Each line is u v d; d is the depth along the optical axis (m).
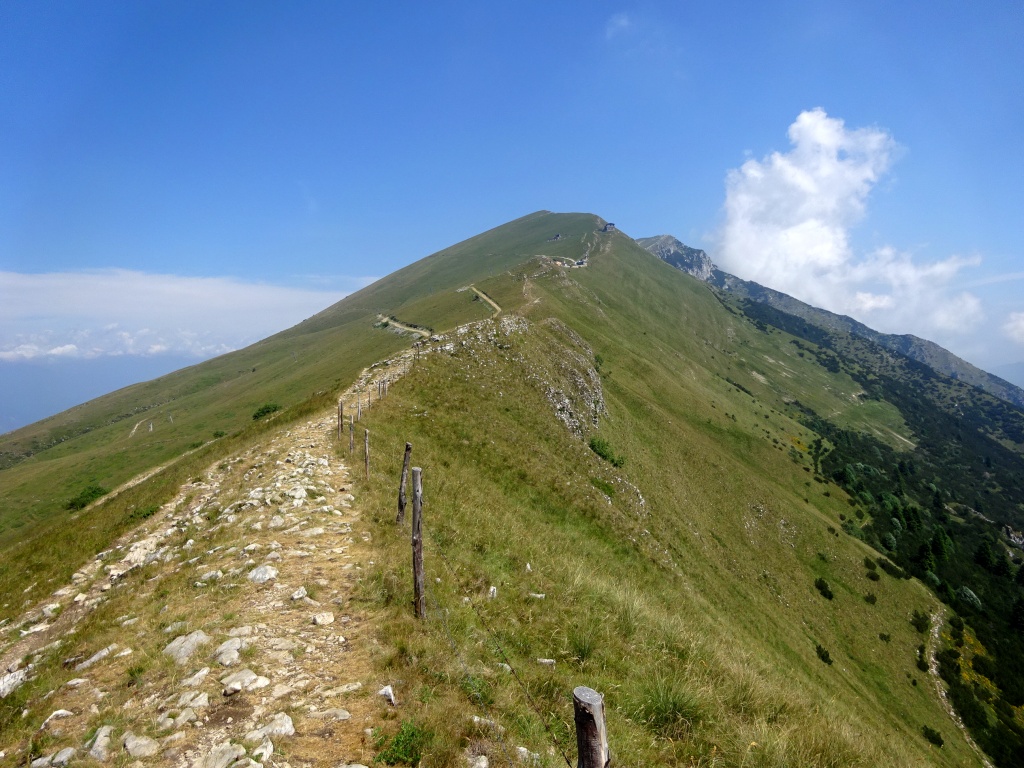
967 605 89.69
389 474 21.88
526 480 29.59
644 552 28.92
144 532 19.61
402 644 8.56
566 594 13.41
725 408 130.38
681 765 7.57
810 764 8.12
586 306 128.62
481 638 9.68
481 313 103.62
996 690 65.56
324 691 7.32
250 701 6.98
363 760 6.04
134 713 6.89
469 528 17.94
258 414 96.69
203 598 10.50
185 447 116.88
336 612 9.83
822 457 138.88
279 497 17.31
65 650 9.74
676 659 11.15
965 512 151.25
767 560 68.38
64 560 19.05
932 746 48.69
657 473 67.12
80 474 113.94
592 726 4.27
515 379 48.84
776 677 14.16
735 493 78.12
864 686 51.97
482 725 6.87
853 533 99.12
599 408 66.88
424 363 42.72
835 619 65.06
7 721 7.40
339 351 148.88
